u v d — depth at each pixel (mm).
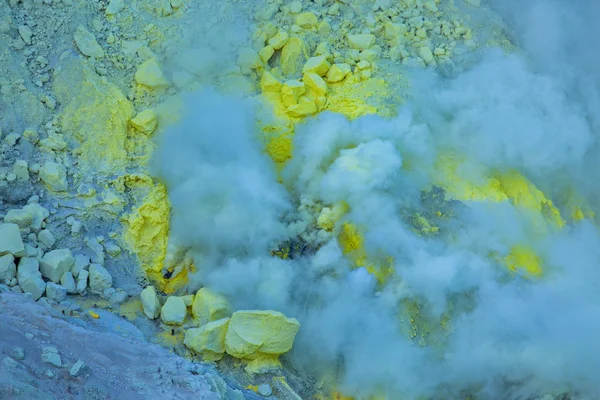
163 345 5871
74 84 6855
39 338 5152
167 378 5191
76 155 6574
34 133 6551
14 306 5320
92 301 6008
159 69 7020
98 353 5230
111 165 6527
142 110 6887
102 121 6641
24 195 6273
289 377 5949
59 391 4832
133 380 5113
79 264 6066
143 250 6383
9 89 6691
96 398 4887
